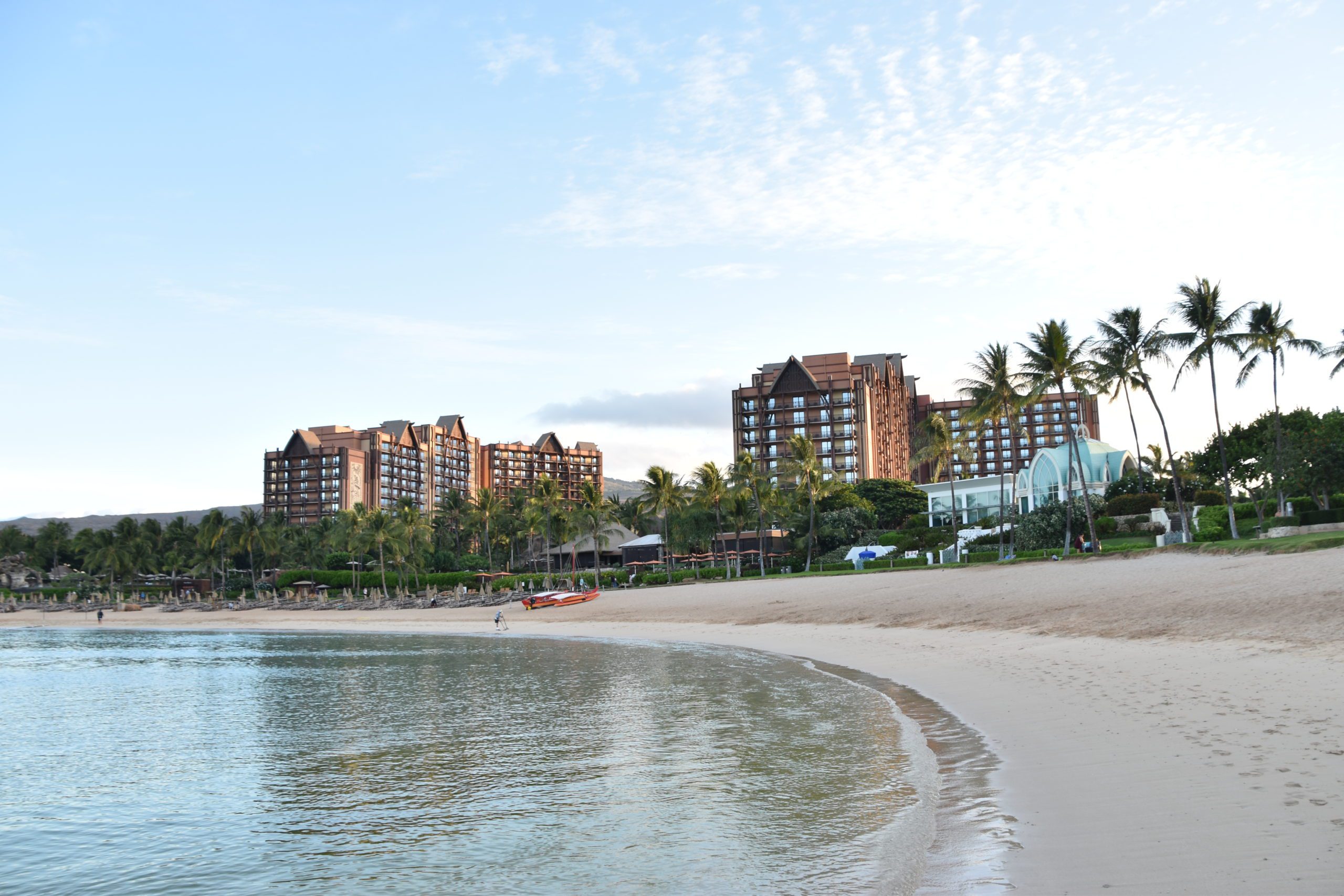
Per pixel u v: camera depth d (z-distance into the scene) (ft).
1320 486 238.07
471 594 343.67
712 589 252.42
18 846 50.34
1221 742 47.80
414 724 85.15
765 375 567.59
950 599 160.25
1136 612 111.14
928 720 67.77
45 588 501.56
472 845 45.24
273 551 453.99
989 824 38.93
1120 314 220.02
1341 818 33.19
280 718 94.17
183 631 314.55
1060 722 59.67
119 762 73.26
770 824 43.88
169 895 41.98
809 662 118.01
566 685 109.91
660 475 346.54
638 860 40.29
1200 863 30.37
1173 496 302.45
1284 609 92.84
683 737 69.46
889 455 612.29
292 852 46.62
